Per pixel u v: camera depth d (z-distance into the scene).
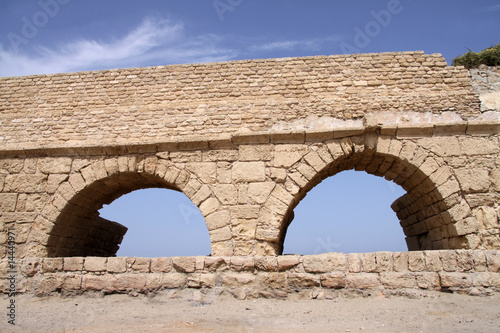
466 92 11.66
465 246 10.52
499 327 7.47
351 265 9.87
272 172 11.20
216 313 9.02
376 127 11.17
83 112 12.55
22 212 11.77
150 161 11.67
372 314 8.59
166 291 10.13
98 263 10.54
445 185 10.83
